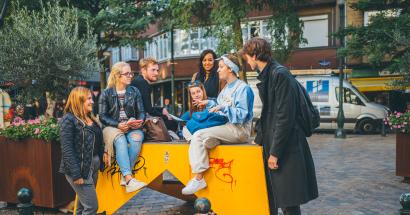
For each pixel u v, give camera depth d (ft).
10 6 42.75
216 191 13.52
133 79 16.60
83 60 25.39
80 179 12.57
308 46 76.02
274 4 49.42
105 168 15.20
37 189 18.02
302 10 76.02
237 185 13.24
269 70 11.96
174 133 17.71
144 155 14.79
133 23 49.32
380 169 26.68
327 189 21.06
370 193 20.03
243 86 13.37
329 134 56.18
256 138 12.90
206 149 13.44
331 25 73.72
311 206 17.83
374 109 56.34
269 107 11.98
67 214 17.93
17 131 18.03
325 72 59.47
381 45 46.62
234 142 13.70
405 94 66.13
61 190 18.12
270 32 50.72
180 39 86.22
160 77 93.30
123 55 109.29
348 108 57.21
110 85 15.29
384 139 46.85
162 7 52.60
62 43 24.62
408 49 37.68
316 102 58.90
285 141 11.34
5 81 25.07
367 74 67.10
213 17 46.52
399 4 49.93
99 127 13.85
